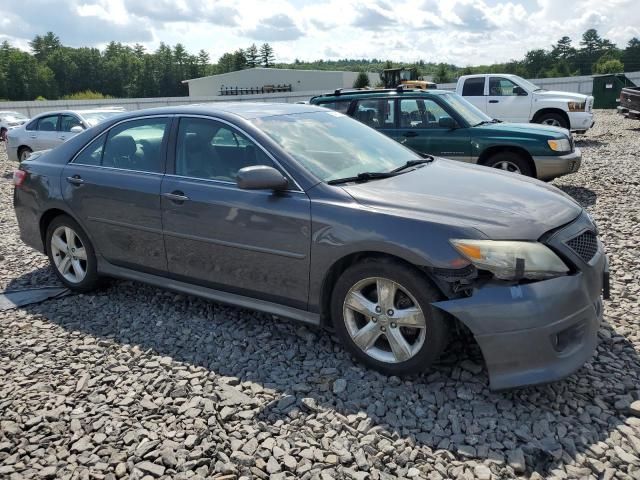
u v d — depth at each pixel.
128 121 4.64
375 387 3.31
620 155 12.32
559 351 3.03
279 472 2.65
